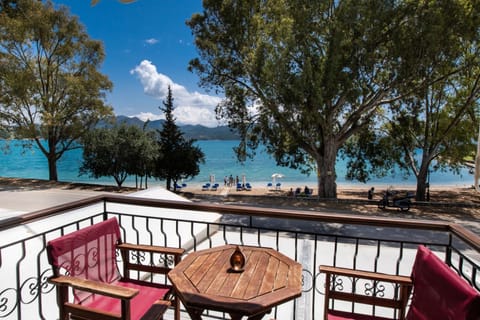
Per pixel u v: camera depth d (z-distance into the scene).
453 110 15.12
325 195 14.20
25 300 2.60
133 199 2.56
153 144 18.86
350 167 17.48
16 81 14.75
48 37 16.48
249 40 12.46
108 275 2.13
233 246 2.17
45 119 15.76
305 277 4.27
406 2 10.55
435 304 1.42
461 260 1.81
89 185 17.08
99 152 17.69
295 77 10.87
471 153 14.87
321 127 13.56
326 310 1.85
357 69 11.05
